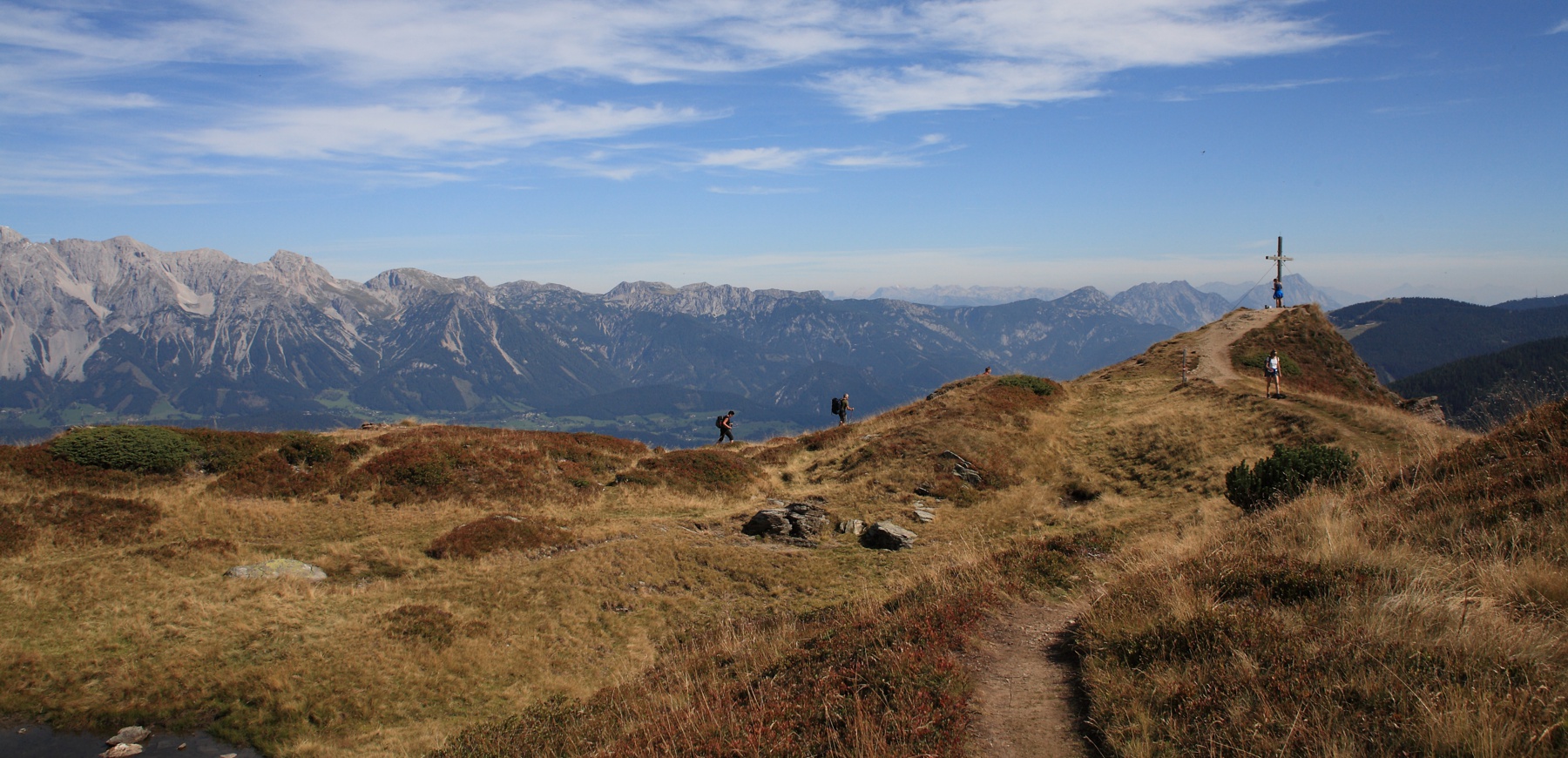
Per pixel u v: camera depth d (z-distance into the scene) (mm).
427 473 30250
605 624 20062
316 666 16797
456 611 20094
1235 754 6293
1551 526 9602
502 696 16547
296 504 27500
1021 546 18469
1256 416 34969
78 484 25359
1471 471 12883
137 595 19078
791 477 36688
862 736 7594
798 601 20812
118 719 14406
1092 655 9367
